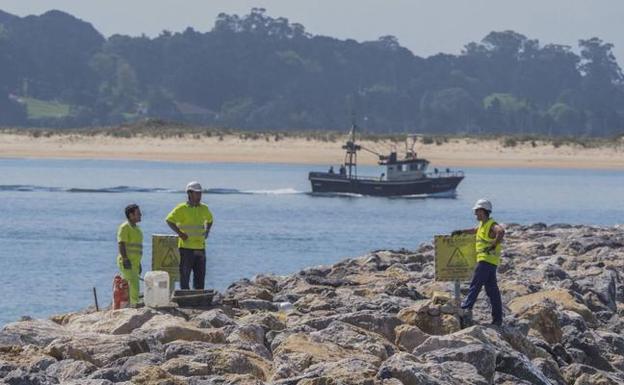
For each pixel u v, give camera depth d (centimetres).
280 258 12350
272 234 15212
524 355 4691
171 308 5244
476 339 4509
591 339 5266
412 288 6369
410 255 8462
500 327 5034
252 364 4122
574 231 10662
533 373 4447
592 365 5138
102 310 5684
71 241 13762
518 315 5422
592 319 5919
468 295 5147
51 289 9756
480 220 5159
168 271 5569
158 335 4484
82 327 4822
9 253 12381
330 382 3778
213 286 9862
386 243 14500
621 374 5025
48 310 8719
